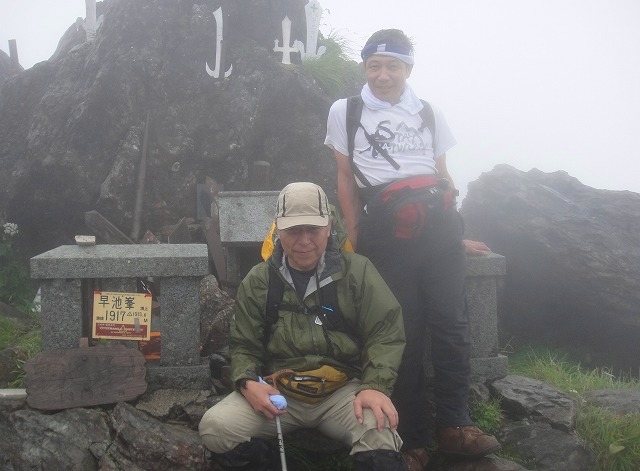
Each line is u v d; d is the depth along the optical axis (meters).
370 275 2.59
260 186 5.70
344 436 2.57
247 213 4.32
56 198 5.74
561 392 3.27
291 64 6.36
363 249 2.89
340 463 2.92
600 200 5.43
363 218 2.88
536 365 4.05
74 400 2.85
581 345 5.29
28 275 5.53
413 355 2.86
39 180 5.76
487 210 5.46
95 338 2.99
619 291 5.07
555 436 3.05
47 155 5.74
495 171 5.53
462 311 2.87
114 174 5.68
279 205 2.54
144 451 2.69
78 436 2.74
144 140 5.81
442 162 2.97
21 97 6.31
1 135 6.21
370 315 2.57
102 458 2.67
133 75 5.86
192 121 5.90
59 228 5.84
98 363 2.90
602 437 3.11
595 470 3.01
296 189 2.54
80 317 2.98
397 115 2.85
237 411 2.50
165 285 3.03
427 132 2.89
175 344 3.04
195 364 3.05
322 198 2.55
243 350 2.63
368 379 2.49
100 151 5.77
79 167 5.70
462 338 2.85
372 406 2.40
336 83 6.46
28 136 5.96
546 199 5.36
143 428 2.77
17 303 5.35
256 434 2.53
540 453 3.00
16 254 5.71
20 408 2.87
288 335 2.58
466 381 2.88
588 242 5.12
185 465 2.70
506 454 3.03
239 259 4.31
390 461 2.39
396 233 2.73
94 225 5.25
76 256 2.97
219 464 2.57
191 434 2.81
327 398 2.60
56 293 2.97
